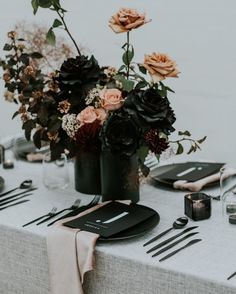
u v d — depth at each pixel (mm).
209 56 3400
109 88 1920
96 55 3762
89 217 1837
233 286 1446
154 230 1805
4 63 2102
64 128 1924
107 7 3658
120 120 1774
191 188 2121
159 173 2262
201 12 3371
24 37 2127
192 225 1831
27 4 3898
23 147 2621
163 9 3498
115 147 1786
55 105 1989
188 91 3512
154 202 2041
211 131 3475
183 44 3475
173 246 1679
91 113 1857
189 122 3539
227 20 3299
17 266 1914
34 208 2025
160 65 1784
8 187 2244
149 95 1780
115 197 2002
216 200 2043
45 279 1851
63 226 1792
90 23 3730
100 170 2074
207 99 3453
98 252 1697
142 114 1758
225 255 1614
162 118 1762
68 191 2189
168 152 1914
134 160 1978
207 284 1490
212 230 1787
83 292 1749
